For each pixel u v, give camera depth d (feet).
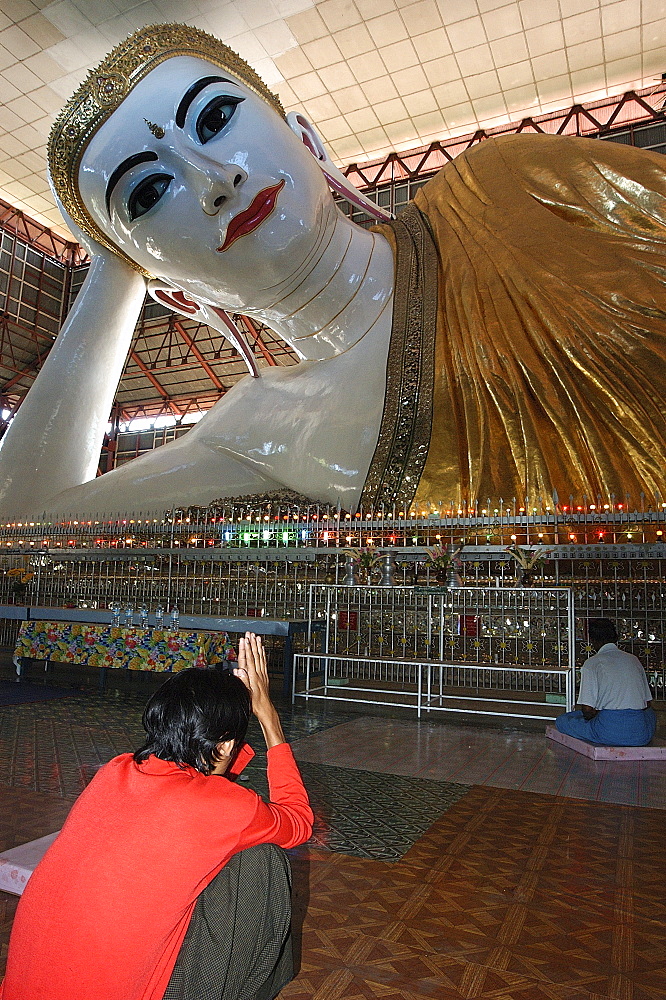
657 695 21.24
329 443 30.40
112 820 4.30
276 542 30.37
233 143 27.68
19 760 13.83
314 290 31.27
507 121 60.59
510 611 23.20
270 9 48.83
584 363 26.25
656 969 6.56
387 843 9.79
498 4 48.19
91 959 3.98
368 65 54.13
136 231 29.30
